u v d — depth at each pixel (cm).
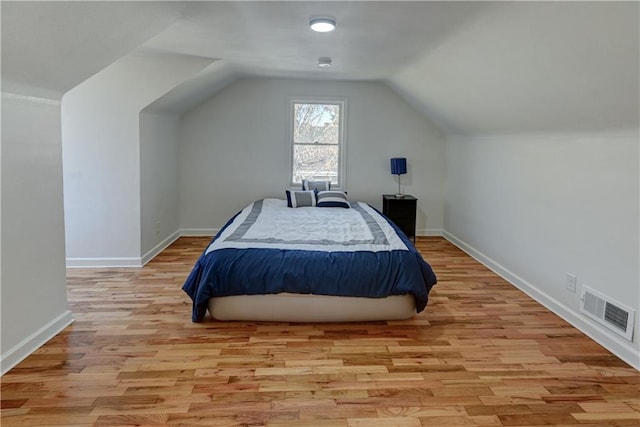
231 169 575
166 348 262
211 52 384
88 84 412
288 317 299
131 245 434
